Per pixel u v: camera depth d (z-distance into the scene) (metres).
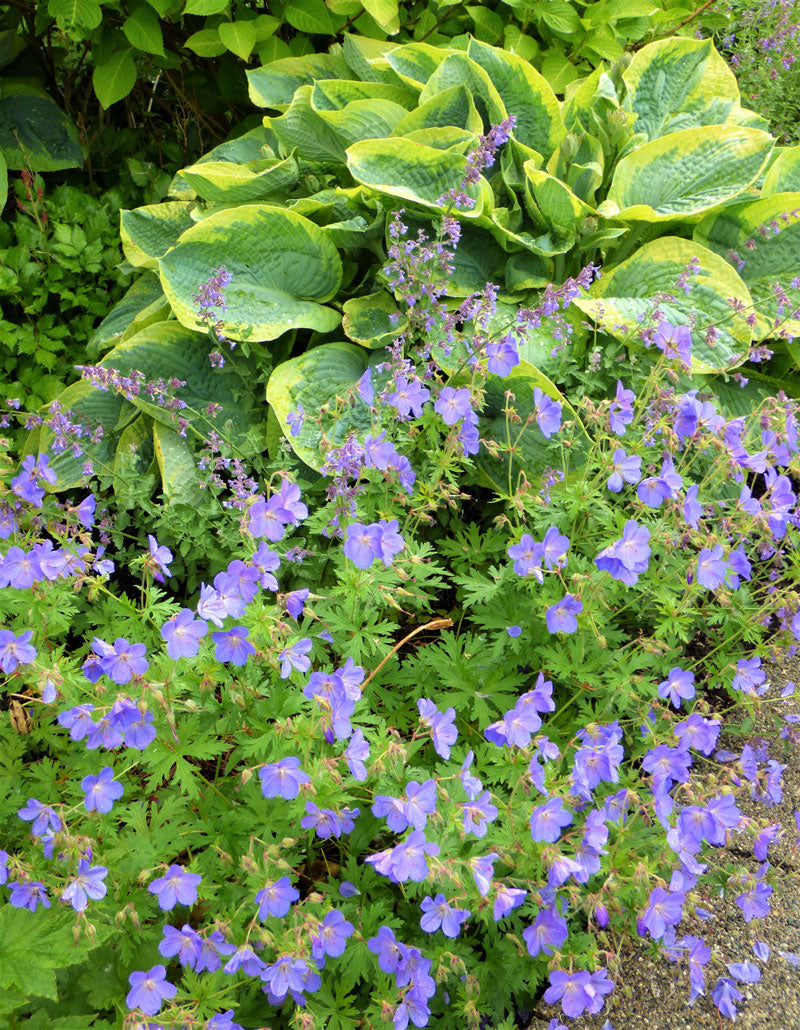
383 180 1.39
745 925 1.05
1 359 1.56
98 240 1.60
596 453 1.17
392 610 1.25
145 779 1.05
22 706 1.09
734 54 2.17
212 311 1.33
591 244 1.46
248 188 1.49
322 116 1.48
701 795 0.94
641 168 1.50
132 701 0.85
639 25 1.77
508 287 1.45
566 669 1.04
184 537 1.32
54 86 1.96
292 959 0.79
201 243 1.37
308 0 1.56
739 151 1.48
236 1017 0.90
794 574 1.16
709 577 1.01
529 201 1.45
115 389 1.38
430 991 0.82
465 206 1.36
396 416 1.20
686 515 1.01
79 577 0.99
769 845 1.11
